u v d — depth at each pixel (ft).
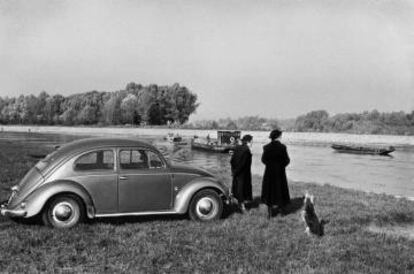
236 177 32.17
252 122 443.73
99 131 415.85
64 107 526.98
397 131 332.19
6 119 537.24
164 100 448.24
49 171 25.91
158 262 20.61
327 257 22.00
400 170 108.88
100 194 26.48
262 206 34.35
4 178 44.39
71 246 22.04
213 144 173.88
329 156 161.79
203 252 22.07
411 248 24.63
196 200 28.48
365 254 22.88
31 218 26.55
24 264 19.53
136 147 27.73
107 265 19.94
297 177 90.48
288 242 24.39
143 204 27.43
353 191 48.62
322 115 405.80
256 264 20.62
